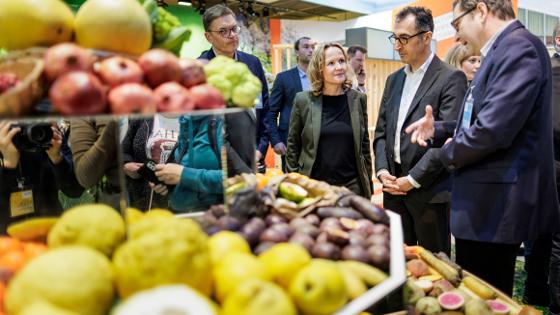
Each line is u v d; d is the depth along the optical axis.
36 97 0.76
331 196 1.27
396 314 1.31
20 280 0.70
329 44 2.76
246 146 1.61
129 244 0.74
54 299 0.66
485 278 1.93
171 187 1.54
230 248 0.90
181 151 1.65
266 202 1.19
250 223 1.09
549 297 2.96
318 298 0.75
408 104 2.72
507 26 1.81
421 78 2.66
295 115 2.93
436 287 1.59
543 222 1.86
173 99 0.86
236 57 3.66
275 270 0.83
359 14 8.47
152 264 0.70
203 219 1.14
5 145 1.42
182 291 0.60
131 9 0.89
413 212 2.63
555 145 2.96
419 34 2.55
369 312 1.29
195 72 0.97
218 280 0.80
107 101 0.79
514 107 1.68
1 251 1.00
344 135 2.78
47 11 0.83
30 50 0.81
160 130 1.70
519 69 1.69
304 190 1.34
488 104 1.74
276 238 1.04
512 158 1.79
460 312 1.49
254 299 0.69
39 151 1.50
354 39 6.10
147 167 1.56
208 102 0.94
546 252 2.98
